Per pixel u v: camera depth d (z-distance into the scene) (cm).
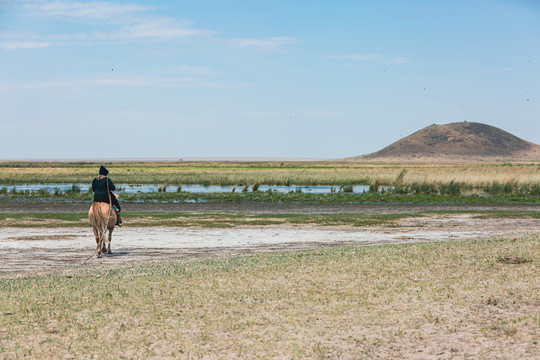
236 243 1917
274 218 2708
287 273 1100
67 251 1736
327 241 1962
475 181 5225
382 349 674
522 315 779
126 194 4419
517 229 2302
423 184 5156
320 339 710
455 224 2500
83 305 885
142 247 1830
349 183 5934
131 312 840
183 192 4759
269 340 709
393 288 952
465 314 797
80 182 6444
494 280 975
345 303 866
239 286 998
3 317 820
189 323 784
